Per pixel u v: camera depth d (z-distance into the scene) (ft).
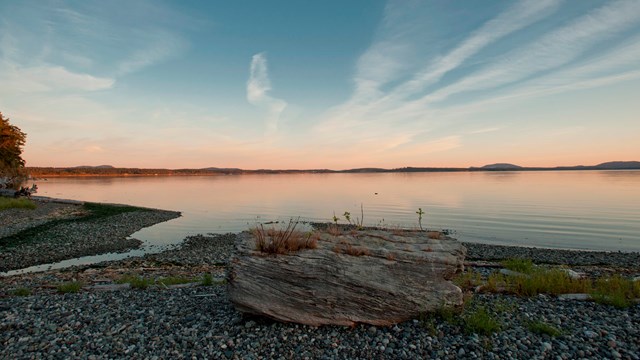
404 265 31.58
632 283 39.34
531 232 115.14
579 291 37.11
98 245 92.02
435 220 142.31
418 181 555.28
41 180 645.51
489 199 226.17
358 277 30.04
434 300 29.78
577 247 93.86
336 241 35.53
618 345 25.11
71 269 64.64
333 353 25.07
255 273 30.25
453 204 199.52
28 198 182.09
